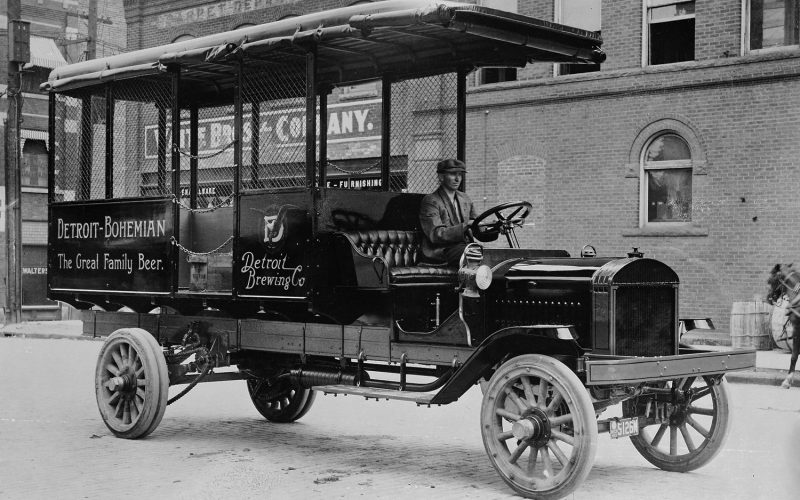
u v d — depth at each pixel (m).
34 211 30.91
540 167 20.66
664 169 19.23
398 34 8.48
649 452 7.80
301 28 8.09
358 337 8.06
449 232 8.28
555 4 20.58
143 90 10.34
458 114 9.30
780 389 13.56
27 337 23.59
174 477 7.38
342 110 22.12
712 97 18.44
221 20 25.84
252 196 8.58
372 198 8.58
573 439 6.45
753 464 8.00
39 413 10.67
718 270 18.38
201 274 9.23
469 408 11.47
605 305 6.76
